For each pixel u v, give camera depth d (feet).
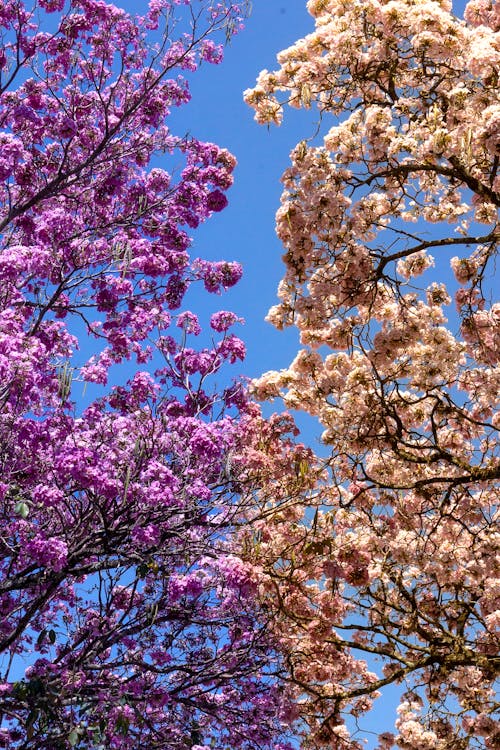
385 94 28.25
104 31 32.14
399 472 33.83
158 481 23.52
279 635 29.30
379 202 26.84
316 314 26.00
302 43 26.16
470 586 32.78
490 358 31.35
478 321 30.76
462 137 23.30
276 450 29.32
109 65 32.86
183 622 28.55
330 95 27.32
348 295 26.53
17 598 28.48
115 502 24.80
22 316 27.78
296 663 30.50
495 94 24.07
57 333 30.48
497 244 29.30
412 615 31.27
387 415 29.73
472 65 24.12
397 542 31.55
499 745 30.50
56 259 28.91
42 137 32.07
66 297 30.22
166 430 26.05
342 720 30.50
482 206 30.53
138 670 26.89
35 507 25.44
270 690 29.58
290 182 25.93
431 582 33.17
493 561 31.32
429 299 30.07
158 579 29.17
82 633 28.96
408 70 26.71
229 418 27.48
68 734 23.29
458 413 30.50
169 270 30.96
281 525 29.22
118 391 27.91
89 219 32.22
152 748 26.94
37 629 30.76
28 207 29.22
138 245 29.32
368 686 30.27
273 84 26.66
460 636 32.07
